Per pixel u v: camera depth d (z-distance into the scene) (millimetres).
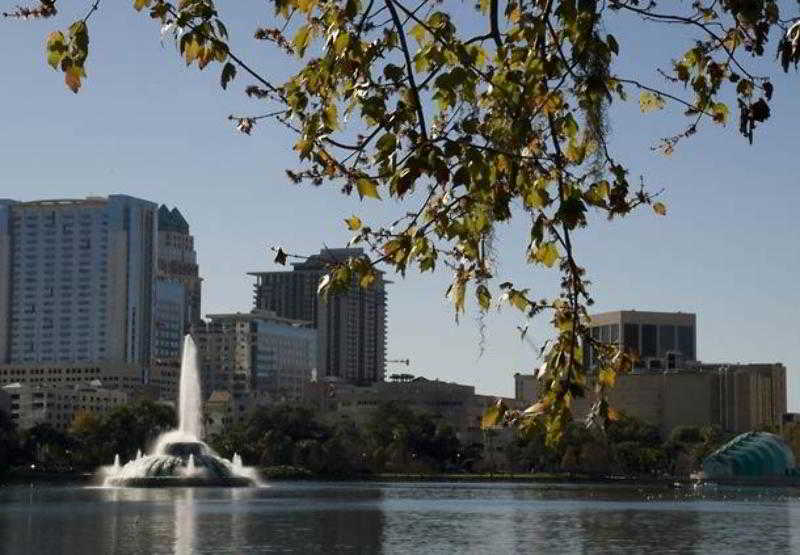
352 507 145500
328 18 14938
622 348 15953
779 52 13062
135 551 86125
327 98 15375
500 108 14664
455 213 15648
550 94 14281
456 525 114438
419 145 14156
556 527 112938
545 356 15820
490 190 14719
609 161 14555
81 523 113625
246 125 15438
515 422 15883
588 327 15781
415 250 15656
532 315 15812
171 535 99750
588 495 197875
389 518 124562
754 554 87438
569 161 14625
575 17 13695
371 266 15797
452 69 14094
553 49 14227
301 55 15172
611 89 14867
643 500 178875
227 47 14914
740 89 14688
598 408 16016
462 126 14367
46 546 89688
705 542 97125
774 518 131000
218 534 100938
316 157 15273
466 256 15859
